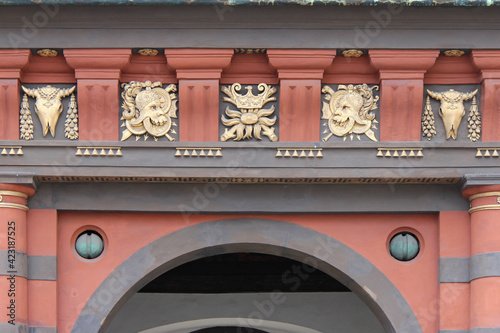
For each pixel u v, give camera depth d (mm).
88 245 12219
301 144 11898
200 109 11984
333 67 12062
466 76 12148
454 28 11875
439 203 12227
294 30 11875
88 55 11852
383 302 12188
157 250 12211
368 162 11930
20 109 12039
